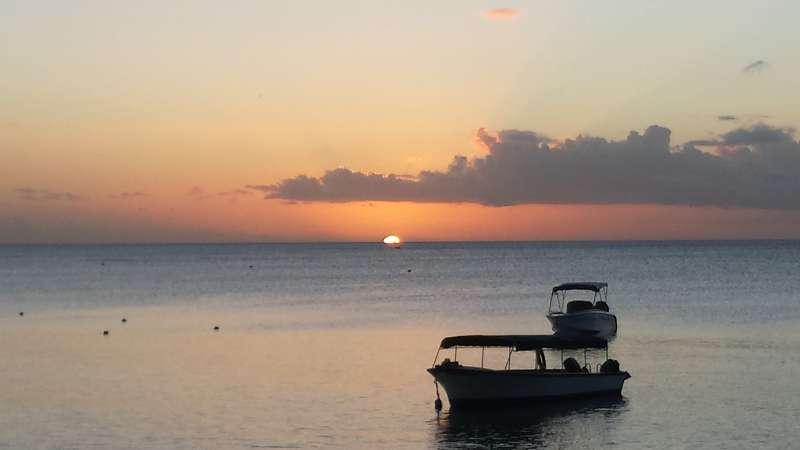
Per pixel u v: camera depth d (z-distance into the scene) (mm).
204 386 56719
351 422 46562
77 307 117750
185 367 64812
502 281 170250
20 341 81875
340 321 96375
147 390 55594
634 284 154750
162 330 89875
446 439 43094
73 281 179375
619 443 42125
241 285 163125
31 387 57188
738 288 139875
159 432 44656
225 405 50719
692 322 91188
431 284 162625
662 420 46469
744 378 58000
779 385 55500
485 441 42750
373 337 81750
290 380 58469
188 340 81312
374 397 52625
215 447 41875
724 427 44812
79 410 49844
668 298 122250
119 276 198375
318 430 44875
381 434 44156
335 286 158750
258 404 50906
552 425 45750
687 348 72000
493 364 64375
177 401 51969
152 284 167625
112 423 46656
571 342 52344
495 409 49344
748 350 70562
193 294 140500
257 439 43219
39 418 48062
